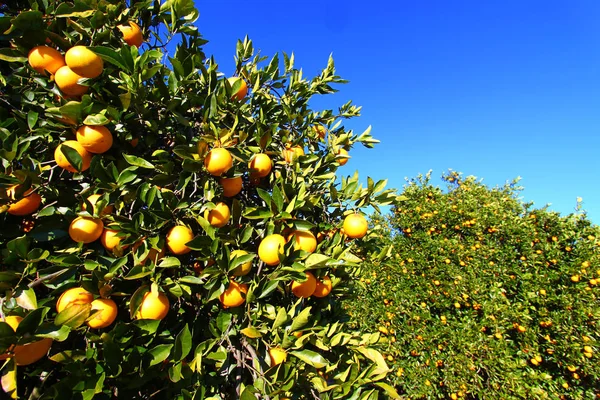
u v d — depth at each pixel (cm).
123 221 179
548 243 620
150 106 216
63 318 134
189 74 225
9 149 170
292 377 188
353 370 216
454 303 643
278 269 194
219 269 185
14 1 214
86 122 174
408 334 660
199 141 196
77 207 184
